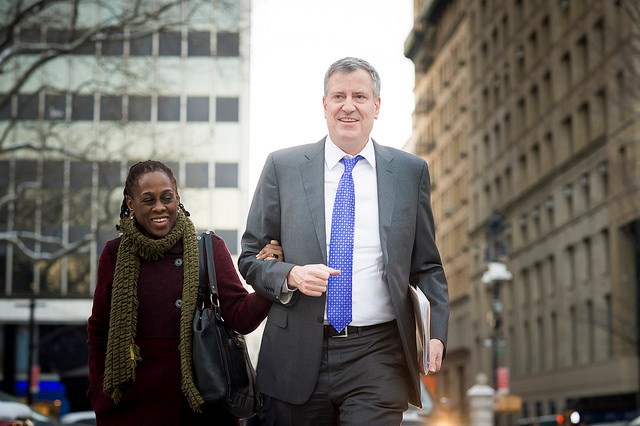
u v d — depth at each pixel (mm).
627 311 41844
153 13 24188
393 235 5539
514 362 56625
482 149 63812
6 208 28812
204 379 5094
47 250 53062
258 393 5316
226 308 5344
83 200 36906
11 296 54125
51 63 47656
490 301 61625
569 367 47906
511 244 57312
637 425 20547
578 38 46812
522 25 55406
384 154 5688
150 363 5191
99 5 24781
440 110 76750
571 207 48719
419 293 5414
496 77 60812
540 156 53062
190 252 5266
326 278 5250
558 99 49750
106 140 29188
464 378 68000
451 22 72875
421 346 5664
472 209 66312
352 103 5578
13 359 55000
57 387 54781
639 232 40906
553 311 50906
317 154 5684
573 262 48719
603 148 43812
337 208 5590
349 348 5469
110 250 5289
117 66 27688
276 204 5703
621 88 40125
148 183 5188
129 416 5176
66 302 54281
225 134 53750
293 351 5488
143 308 5211
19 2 23016
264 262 5469
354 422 5398
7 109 47281
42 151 26375
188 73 53219
